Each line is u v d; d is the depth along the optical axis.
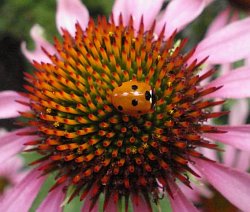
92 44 0.13
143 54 0.13
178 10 0.15
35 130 0.13
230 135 0.13
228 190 0.13
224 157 0.17
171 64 0.13
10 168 0.20
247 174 0.13
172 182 0.13
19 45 0.33
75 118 0.12
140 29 0.13
